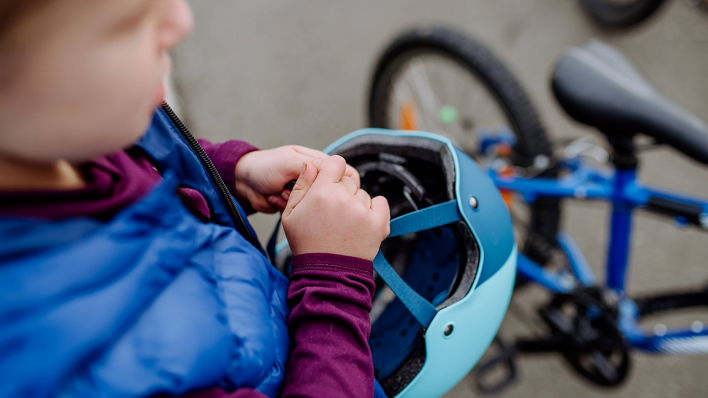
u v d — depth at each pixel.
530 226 1.46
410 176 0.63
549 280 1.31
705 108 1.95
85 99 0.28
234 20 2.46
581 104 1.11
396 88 1.78
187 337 0.34
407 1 2.45
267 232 1.72
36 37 0.25
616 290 1.21
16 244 0.29
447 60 1.54
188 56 2.31
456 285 0.60
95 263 0.30
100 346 0.29
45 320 0.27
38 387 0.27
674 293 1.21
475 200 0.59
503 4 2.39
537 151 1.36
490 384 1.46
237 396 0.37
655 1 1.96
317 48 2.31
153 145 0.49
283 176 0.61
